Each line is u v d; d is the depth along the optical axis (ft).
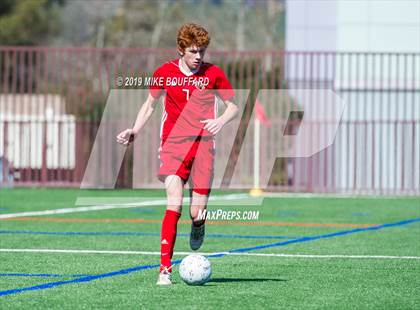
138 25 416.05
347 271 68.90
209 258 76.54
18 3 377.09
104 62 277.03
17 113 223.71
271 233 99.04
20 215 119.03
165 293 57.41
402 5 185.37
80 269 68.90
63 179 203.21
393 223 113.09
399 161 184.55
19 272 67.15
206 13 463.01
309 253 80.59
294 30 188.55
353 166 184.24
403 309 53.01
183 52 61.31
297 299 55.83
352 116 182.80
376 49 186.09
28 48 178.40
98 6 411.54
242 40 431.43
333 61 176.04
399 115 183.42
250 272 67.92
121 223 109.09
